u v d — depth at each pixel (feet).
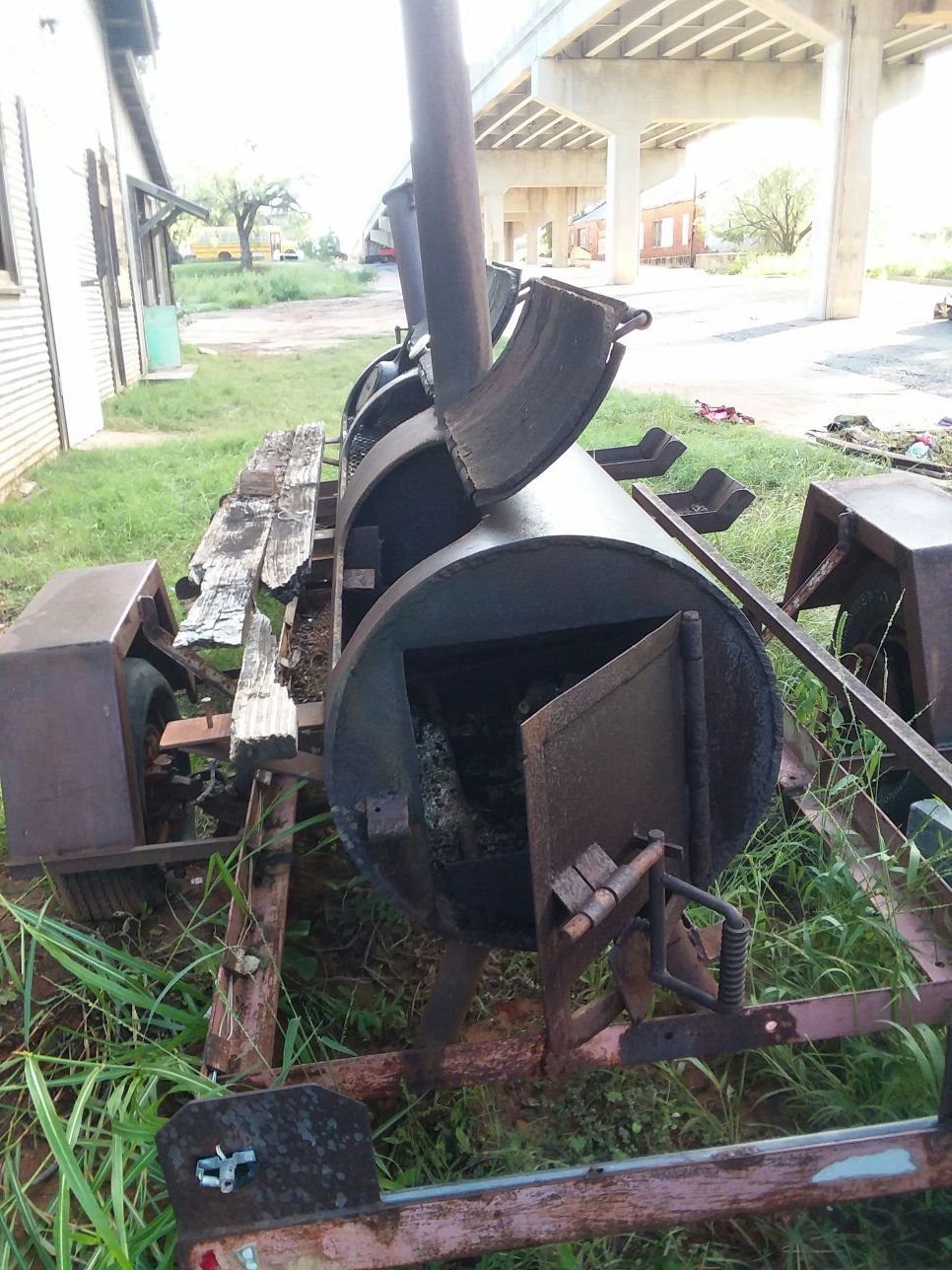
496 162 128.57
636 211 89.97
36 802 8.68
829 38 58.59
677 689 6.62
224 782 10.00
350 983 8.91
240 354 63.10
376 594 9.04
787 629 9.89
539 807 5.29
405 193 14.24
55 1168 7.43
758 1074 7.66
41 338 31.89
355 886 10.09
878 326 56.90
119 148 53.21
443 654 7.04
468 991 7.13
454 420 8.40
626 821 6.27
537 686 7.71
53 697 8.69
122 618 9.39
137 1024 7.61
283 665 11.01
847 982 7.88
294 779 9.48
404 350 14.37
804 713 10.89
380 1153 7.16
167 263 80.48
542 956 5.53
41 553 20.43
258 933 7.68
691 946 7.48
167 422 38.17
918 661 9.25
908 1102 6.95
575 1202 5.54
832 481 11.47
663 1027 6.66
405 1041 8.22
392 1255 5.46
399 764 6.57
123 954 8.14
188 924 9.82
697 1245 6.53
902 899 7.86
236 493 13.74
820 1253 6.39
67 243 36.76
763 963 8.32
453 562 6.28
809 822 9.12
